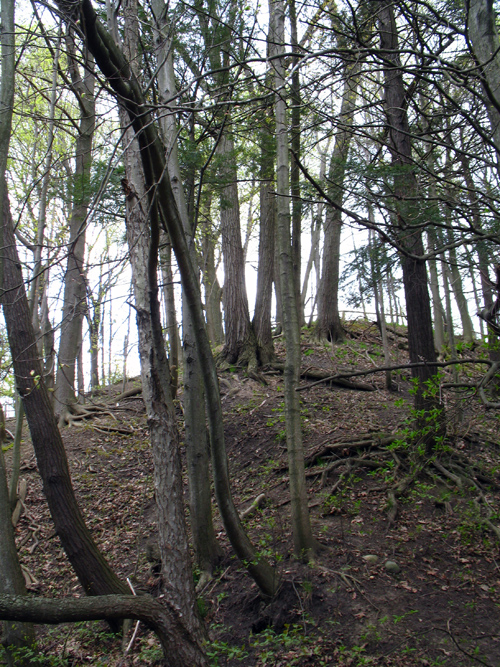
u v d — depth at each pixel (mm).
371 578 6383
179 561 3920
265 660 5465
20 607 3230
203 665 3734
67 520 6832
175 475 4102
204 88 7191
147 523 9594
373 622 5695
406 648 5254
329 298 16344
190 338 7531
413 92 6234
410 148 8219
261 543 7379
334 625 5754
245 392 13445
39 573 8664
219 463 5910
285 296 6836
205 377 5770
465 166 6082
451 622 5574
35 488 10961
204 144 8984
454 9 5602
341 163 6105
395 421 10922
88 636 6906
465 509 7547
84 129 10031
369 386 13141
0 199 5238
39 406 6809
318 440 10266
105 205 7344
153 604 3711
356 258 6469
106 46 3344
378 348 16234
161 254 9547
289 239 6906
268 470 10023
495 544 6754
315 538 7254
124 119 4367
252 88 6641
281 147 6848
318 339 16250
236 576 7113
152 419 4145
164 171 3945
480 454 8672
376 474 8852
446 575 6387
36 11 4633
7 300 6598
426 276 8688
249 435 11539
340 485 8695
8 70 5219
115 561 8531
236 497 9461
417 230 5848
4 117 5266
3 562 5945
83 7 3031
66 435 12758
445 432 7199
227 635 6180
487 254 5098
